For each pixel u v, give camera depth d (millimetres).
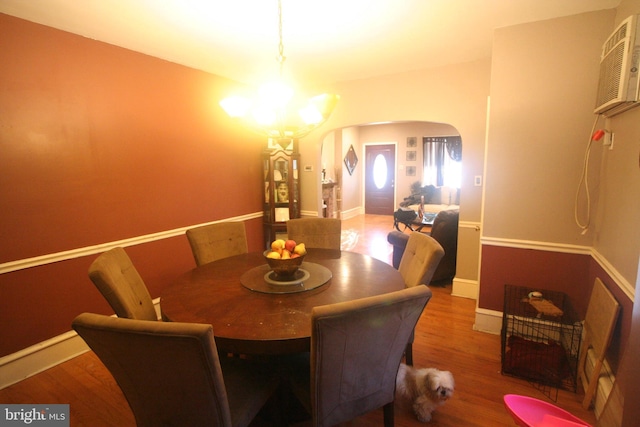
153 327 1013
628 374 989
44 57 2291
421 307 1316
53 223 2387
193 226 3457
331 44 2773
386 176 8891
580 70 2266
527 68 2414
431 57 3121
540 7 2160
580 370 2129
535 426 938
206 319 1464
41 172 2305
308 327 1390
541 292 2535
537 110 2414
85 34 2482
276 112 1927
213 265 2246
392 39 2682
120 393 2111
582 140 2307
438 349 2525
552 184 2430
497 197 2619
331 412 1340
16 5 2041
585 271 2395
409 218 6125
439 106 3424
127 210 2852
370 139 8906
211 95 3561
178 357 1052
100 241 2676
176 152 3234
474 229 3400
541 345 2305
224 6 2109
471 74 3240
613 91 1800
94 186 2611
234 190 3953
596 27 2203
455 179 8164
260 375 1533
